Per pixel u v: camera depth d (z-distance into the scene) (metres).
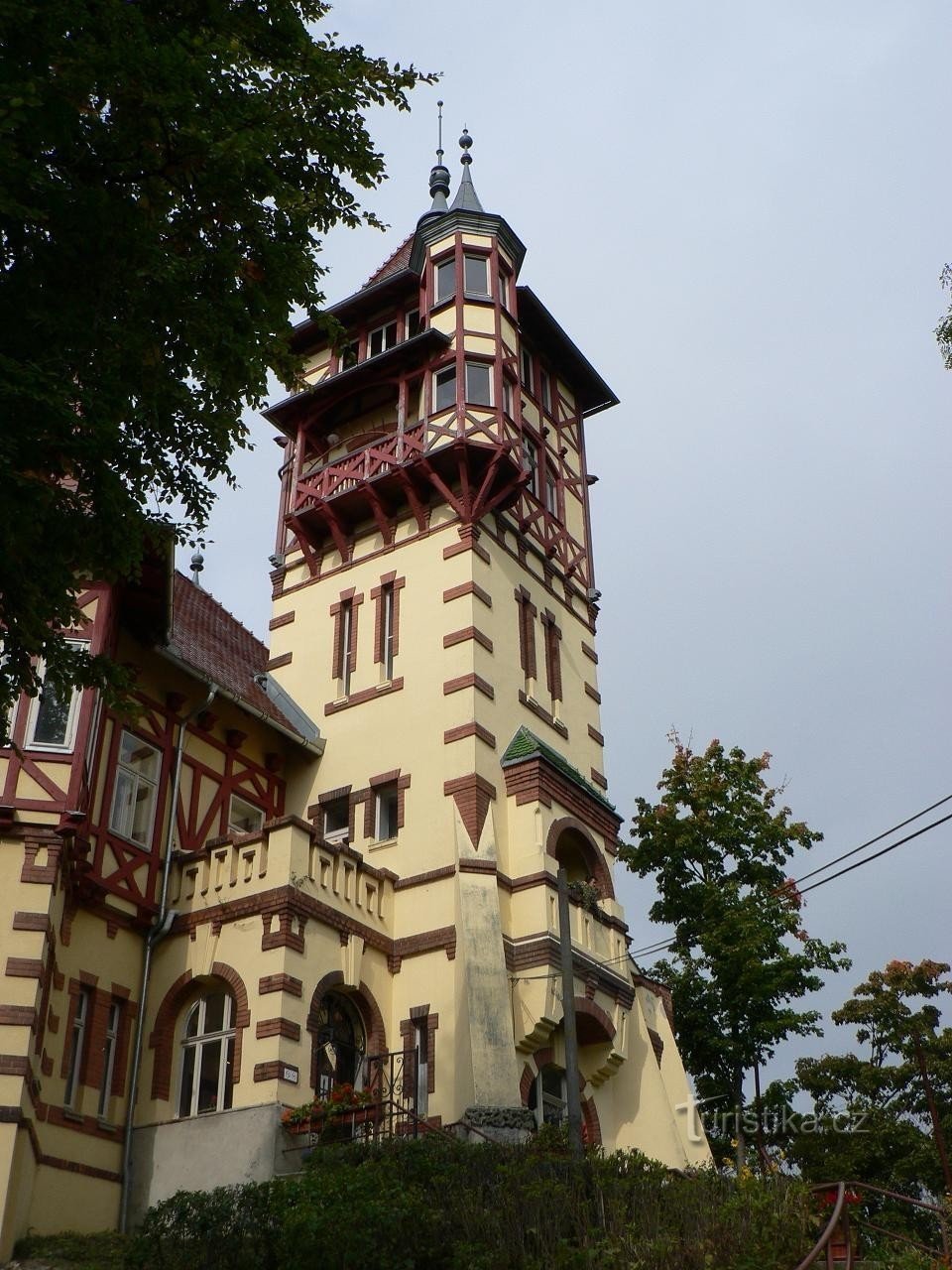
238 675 25.94
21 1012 16.64
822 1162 25.30
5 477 10.12
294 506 28.16
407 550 26.59
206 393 12.48
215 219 12.56
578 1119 17.66
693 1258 12.62
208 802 22.97
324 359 29.92
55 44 10.62
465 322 27.88
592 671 28.97
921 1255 15.59
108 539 11.50
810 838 26.50
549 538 28.91
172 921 20.48
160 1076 19.39
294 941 19.55
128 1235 17.11
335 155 12.99
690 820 26.55
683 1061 26.12
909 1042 27.62
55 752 18.28
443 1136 16.55
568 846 25.03
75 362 11.34
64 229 11.16
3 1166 15.80
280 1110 18.11
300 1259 13.32
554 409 31.25
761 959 24.94
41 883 17.45
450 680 24.44
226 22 12.61
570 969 19.14
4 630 11.48
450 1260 13.22
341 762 24.98
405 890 22.70
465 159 32.28
